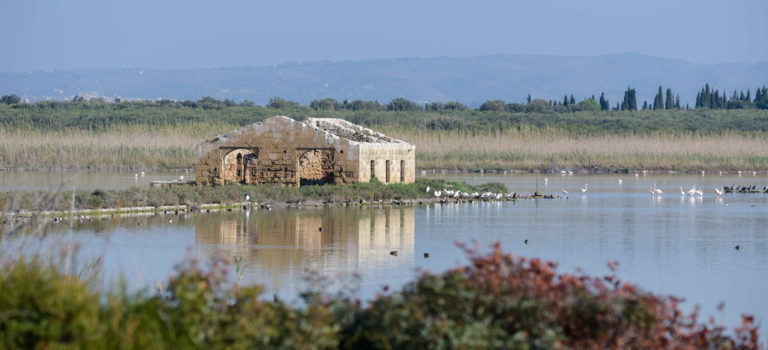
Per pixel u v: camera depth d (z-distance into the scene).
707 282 145.75
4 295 63.03
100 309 65.56
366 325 66.38
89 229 198.88
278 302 73.12
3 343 59.00
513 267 67.38
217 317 62.50
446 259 164.00
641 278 149.38
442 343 60.59
